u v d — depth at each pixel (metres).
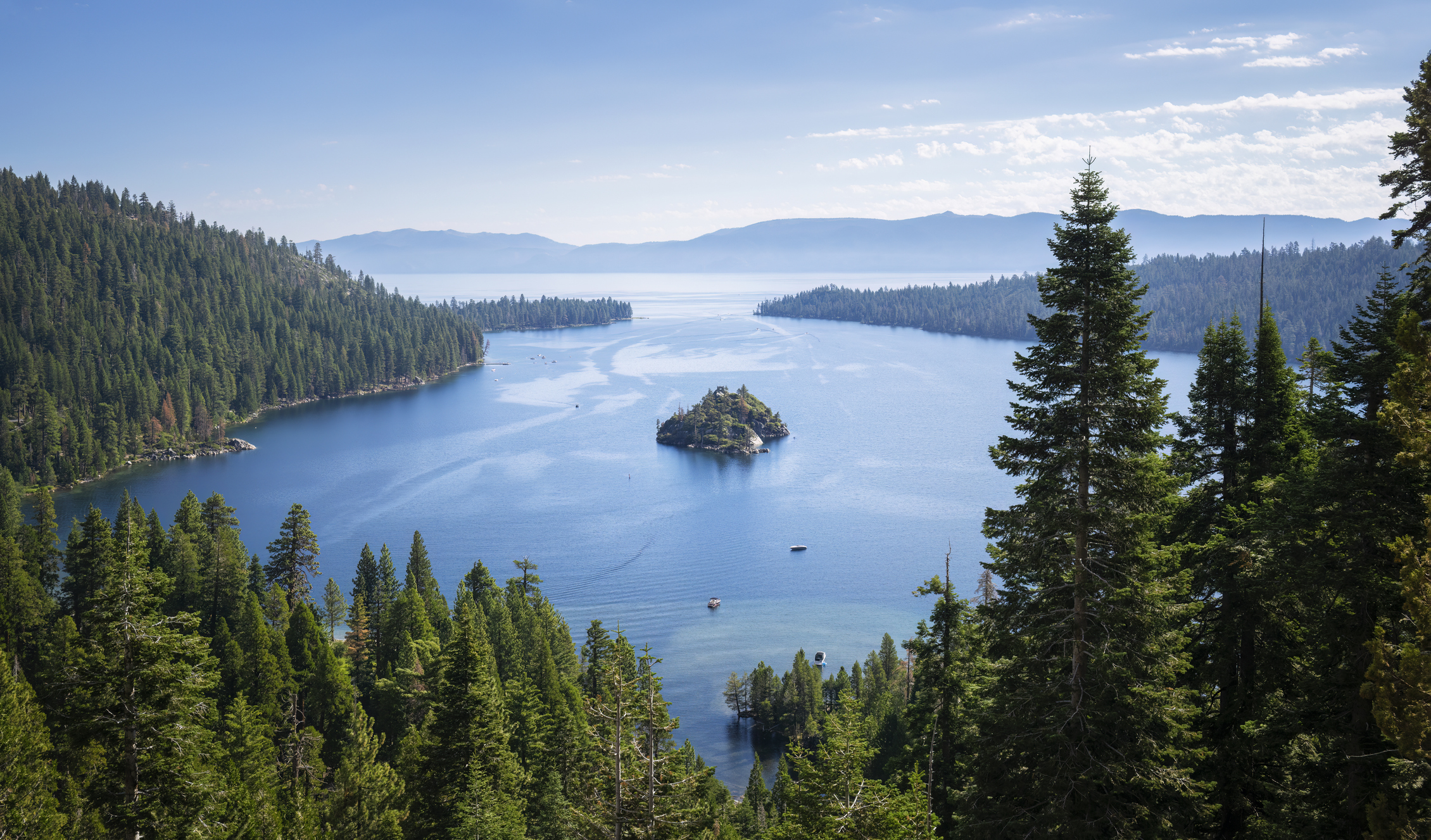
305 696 73.62
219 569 96.19
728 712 123.69
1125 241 24.95
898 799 30.88
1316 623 27.78
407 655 84.38
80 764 42.59
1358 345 28.00
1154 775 25.19
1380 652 20.61
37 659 79.00
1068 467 25.89
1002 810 26.62
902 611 163.00
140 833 30.89
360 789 52.22
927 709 38.44
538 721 63.16
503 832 41.38
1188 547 30.88
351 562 176.75
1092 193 25.22
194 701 32.16
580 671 101.62
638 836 33.56
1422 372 21.05
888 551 197.50
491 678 49.41
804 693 116.19
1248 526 29.14
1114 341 25.11
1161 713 25.30
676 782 34.78
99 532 84.62
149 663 30.83
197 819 32.31
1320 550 26.75
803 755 32.47
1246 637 30.78
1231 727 30.61
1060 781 25.34
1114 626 25.53
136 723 30.38
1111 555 26.03
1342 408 27.45
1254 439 33.38
